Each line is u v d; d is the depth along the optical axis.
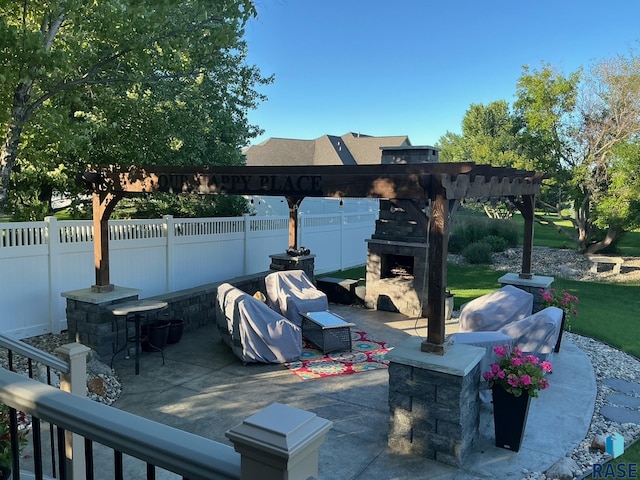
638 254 19.14
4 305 7.97
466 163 5.06
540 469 5.03
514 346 6.84
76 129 7.64
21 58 5.63
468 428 5.27
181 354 8.62
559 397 6.79
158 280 10.45
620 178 15.96
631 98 16.28
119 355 8.35
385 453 5.34
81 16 6.25
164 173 7.58
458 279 15.93
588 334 9.86
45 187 12.01
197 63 9.09
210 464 1.41
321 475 4.89
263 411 1.48
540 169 18.41
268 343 8.11
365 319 11.32
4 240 7.98
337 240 16.97
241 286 11.30
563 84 17.36
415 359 5.21
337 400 6.75
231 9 6.95
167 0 6.42
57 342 8.22
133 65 7.37
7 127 6.82
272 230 13.74
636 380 7.52
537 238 25.11
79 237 8.92
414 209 5.52
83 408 1.72
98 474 4.76
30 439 5.11
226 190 7.07
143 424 1.59
